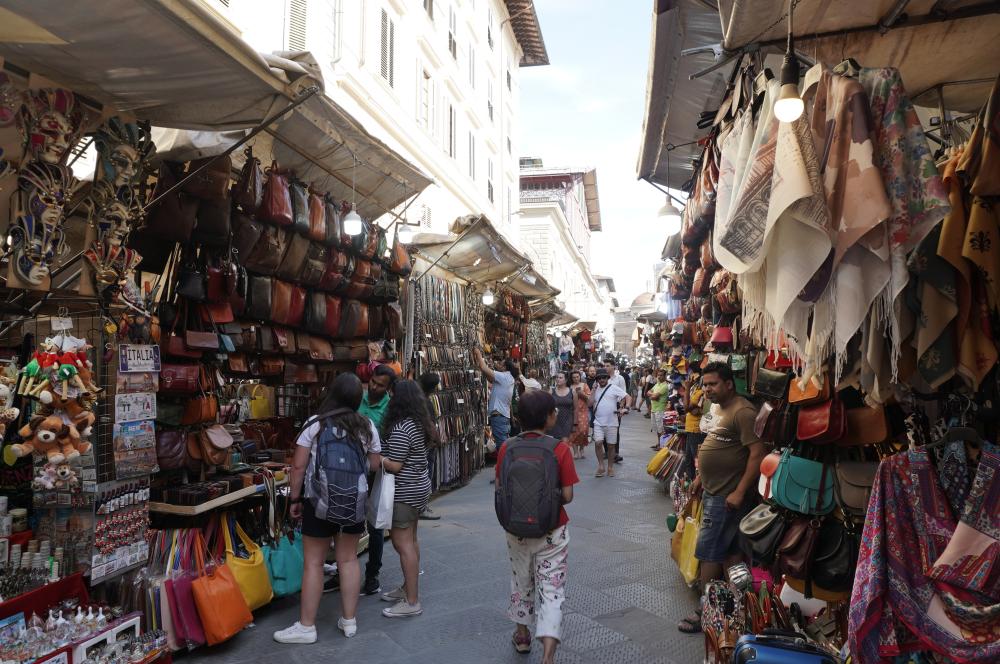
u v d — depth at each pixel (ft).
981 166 6.61
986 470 6.63
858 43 9.16
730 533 12.42
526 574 12.03
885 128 6.50
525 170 122.21
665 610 14.38
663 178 25.31
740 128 8.15
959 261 6.70
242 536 13.78
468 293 34.12
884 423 8.78
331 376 19.90
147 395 11.63
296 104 10.79
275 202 14.52
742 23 8.59
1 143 8.36
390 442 14.17
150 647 10.13
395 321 22.15
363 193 19.19
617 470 35.53
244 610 12.51
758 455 11.97
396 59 39.17
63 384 9.20
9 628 8.77
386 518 13.76
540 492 11.12
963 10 8.31
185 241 12.39
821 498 9.00
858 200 6.27
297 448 12.89
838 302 6.48
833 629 9.70
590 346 91.97
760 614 9.78
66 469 9.29
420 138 43.01
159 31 8.33
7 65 9.00
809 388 8.93
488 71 65.82
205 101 10.70
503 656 12.08
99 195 10.36
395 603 14.78
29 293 9.68
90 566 10.39
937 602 6.73
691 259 16.79
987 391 7.27
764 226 6.79
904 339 6.97
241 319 15.44
